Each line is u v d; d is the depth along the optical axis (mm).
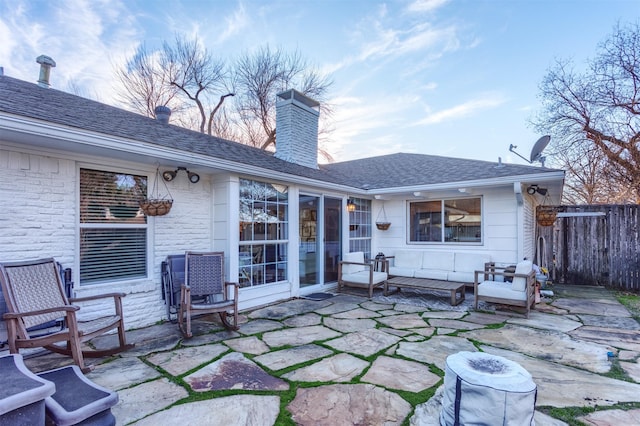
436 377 3025
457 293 7109
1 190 3518
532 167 6652
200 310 4176
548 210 6895
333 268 7656
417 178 7957
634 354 3576
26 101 3787
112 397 2180
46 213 3838
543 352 3646
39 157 3791
